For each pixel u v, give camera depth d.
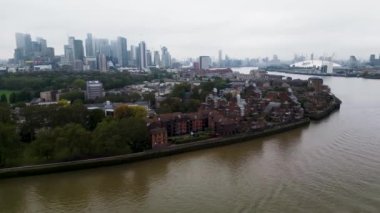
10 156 133.50
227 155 154.62
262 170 132.50
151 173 132.75
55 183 123.38
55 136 141.00
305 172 128.00
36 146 138.25
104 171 134.75
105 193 115.12
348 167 131.38
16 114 197.88
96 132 148.00
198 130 192.38
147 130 158.38
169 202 107.25
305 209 99.50
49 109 181.88
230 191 113.94
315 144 167.00
